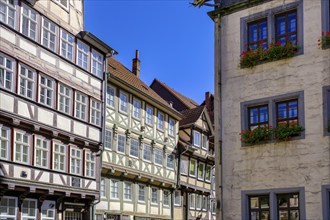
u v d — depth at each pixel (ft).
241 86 49.98
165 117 96.32
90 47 71.92
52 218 62.90
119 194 79.77
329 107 44.39
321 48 45.60
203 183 109.50
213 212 113.80
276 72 47.91
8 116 54.29
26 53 58.23
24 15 58.54
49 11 63.31
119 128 79.97
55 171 62.08
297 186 44.62
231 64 51.16
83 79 69.41
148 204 88.38
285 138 45.85
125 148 81.46
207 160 110.93
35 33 60.29
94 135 70.74
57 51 64.23
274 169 46.19
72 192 64.69
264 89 48.42
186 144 101.50
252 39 50.57
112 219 77.66
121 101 81.35
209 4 53.47
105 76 75.00
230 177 48.83
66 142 64.90
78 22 69.82
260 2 50.08
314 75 45.62
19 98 56.39
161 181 91.81
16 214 56.59
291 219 44.78
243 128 49.03
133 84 87.81
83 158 68.39
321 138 44.14
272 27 48.91
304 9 47.21
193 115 107.65
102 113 73.31
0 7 54.70
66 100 65.36
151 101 90.12
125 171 80.33
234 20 51.80
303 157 44.78
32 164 58.13
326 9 45.98
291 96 46.52
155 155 90.99
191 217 103.71
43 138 60.59
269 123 47.50
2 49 54.29
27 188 57.06
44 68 61.21
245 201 47.42
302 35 46.93
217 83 51.65
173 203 97.30
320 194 43.32
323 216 42.75
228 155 49.47
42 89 60.85
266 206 46.47
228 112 50.39
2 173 53.42
